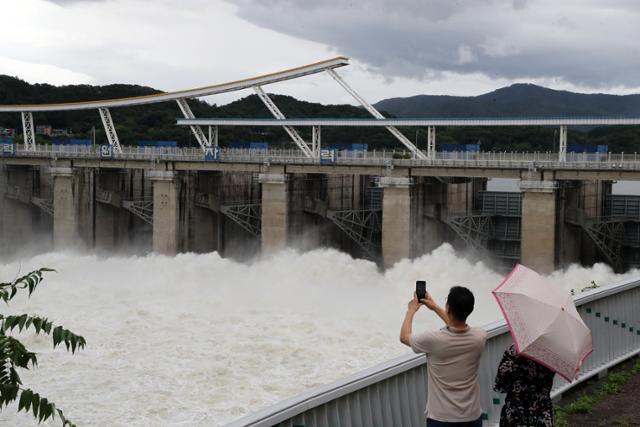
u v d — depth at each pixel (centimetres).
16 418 2958
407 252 7794
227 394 3322
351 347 4131
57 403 3161
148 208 9775
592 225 7506
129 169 9956
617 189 13975
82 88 19462
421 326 4872
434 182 8356
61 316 4888
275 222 8388
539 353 1062
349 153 8219
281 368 3728
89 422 2962
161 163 8888
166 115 17075
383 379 1342
